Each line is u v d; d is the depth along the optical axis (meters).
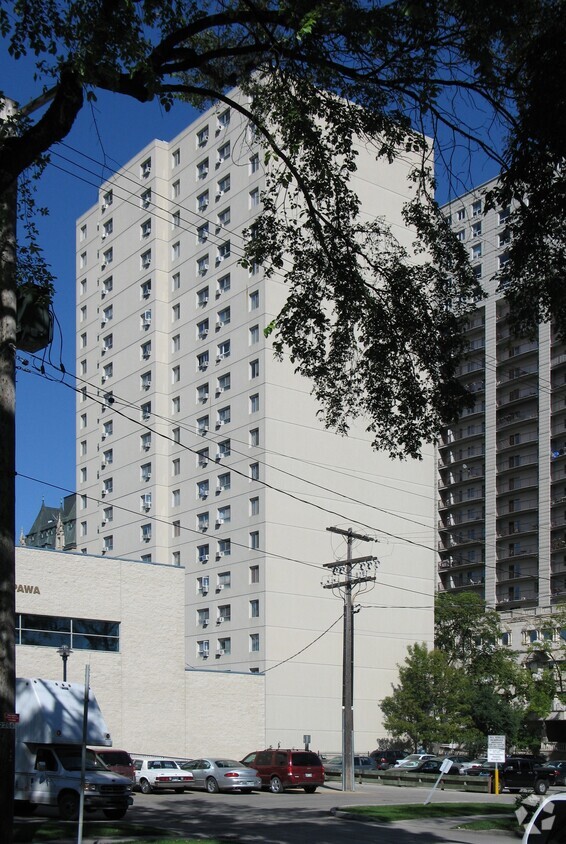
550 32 12.31
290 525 62.31
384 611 65.00
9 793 11.47
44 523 127.69
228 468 65.44
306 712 60.28
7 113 13.76
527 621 81.56
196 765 40.38
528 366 101.00
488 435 103.19
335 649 62.34
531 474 99.31
